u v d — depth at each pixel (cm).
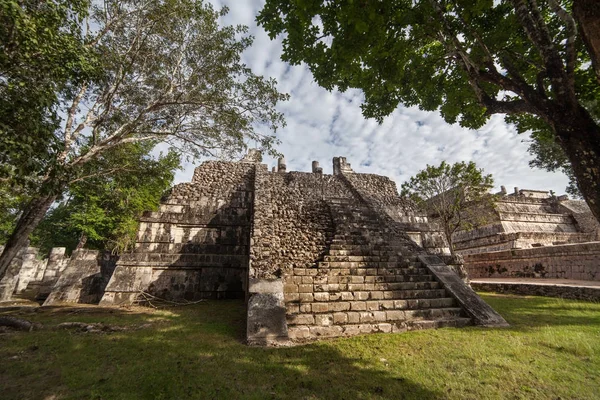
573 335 577
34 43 443
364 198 1545
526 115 793
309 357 505
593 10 319
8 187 602
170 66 1018
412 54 714
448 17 652
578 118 374
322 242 1173
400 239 1187
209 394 370
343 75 703
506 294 1248
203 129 1041
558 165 1689
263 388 389
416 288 867
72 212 1964
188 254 1287
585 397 351
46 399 357
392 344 568
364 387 389
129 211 1889
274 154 1143
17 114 426
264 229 1114
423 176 1966
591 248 1291
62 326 709
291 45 640
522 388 378
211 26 989
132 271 1198
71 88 657
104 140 855
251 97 1051
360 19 514
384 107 852
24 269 1734
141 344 571
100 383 398
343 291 817
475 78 554
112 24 884
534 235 2044
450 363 464
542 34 416
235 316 862
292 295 771
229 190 1552
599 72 331
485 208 2316
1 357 494
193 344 574
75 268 1428
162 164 1067
